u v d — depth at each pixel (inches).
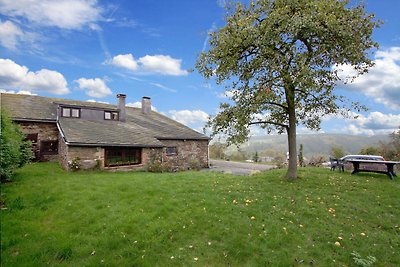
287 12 386.3
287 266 204.2
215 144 502.6
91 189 389.4
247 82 448.8
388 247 237.5
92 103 1093.8
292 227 265.9
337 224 278.2
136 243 230.2
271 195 366.9
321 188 405.7
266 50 398.3
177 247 227.9
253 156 1472.7
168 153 908.6
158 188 392.2
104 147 687.1
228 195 362.3
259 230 257.1
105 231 250.4
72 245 223.8
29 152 531.5
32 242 228.4
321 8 365.1
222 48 435.2
